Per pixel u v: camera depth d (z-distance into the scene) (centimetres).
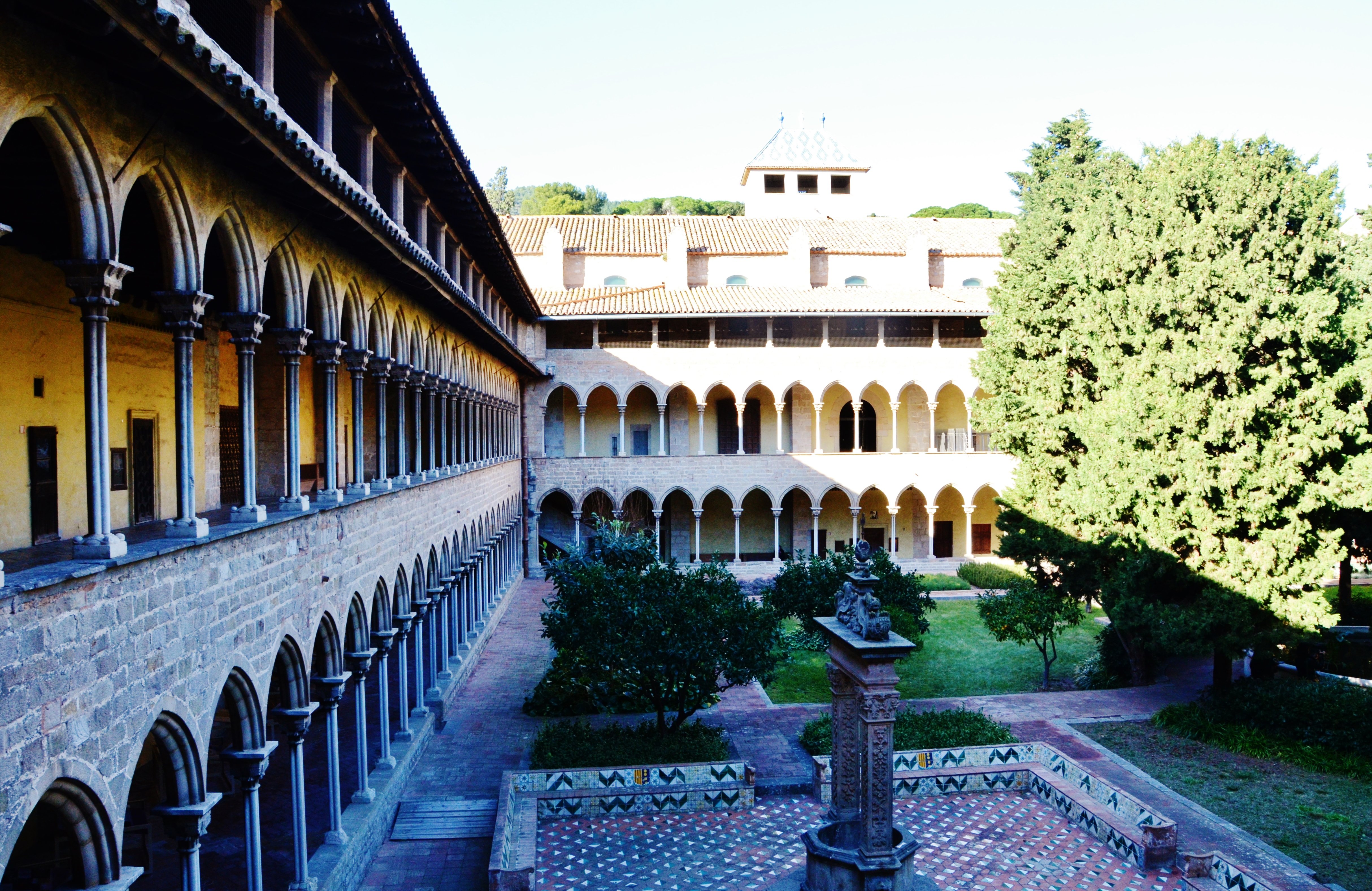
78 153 856
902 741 2347
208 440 1886
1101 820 1900
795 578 3272
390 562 2016
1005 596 3238
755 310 4816
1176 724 2633
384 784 1991
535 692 2803
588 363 4978
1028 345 3459
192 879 1076
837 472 5041
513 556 4644
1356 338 2620
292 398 1427
